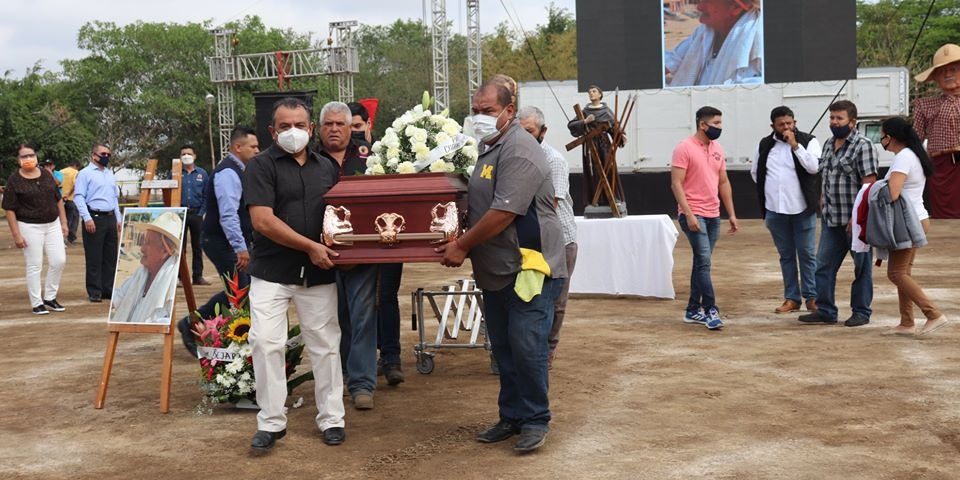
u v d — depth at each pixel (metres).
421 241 4.85
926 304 7.68
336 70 34.38
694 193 8.31
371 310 5.85
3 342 8.64
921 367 6.54
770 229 9.10
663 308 9.60
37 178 10.47
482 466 4.68
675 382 6.29
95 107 60.66
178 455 5.03
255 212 4.93
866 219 7.70
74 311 10.60
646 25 22.28
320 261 4.90
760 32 21.80
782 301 9.97
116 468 4.85
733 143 22.45
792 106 21.86
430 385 6.48
